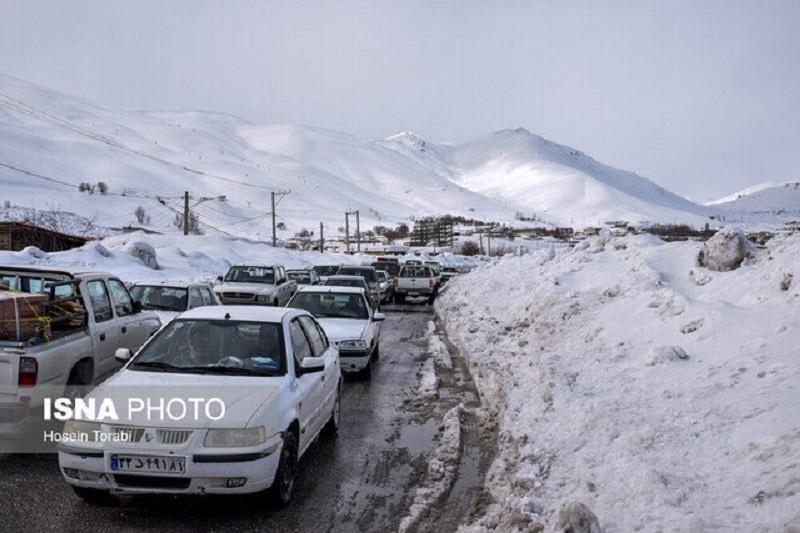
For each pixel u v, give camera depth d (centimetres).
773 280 933
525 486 593
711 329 859
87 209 16638
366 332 1208
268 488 560
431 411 952
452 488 643
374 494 621
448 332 1825
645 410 673
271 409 569
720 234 1169
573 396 783
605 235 1836
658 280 1199
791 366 646
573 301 1341
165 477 531
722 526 418
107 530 525
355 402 1007
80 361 777
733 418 586
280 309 753
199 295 1352
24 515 546
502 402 916
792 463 457
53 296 745
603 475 562
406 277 3027
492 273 2673
